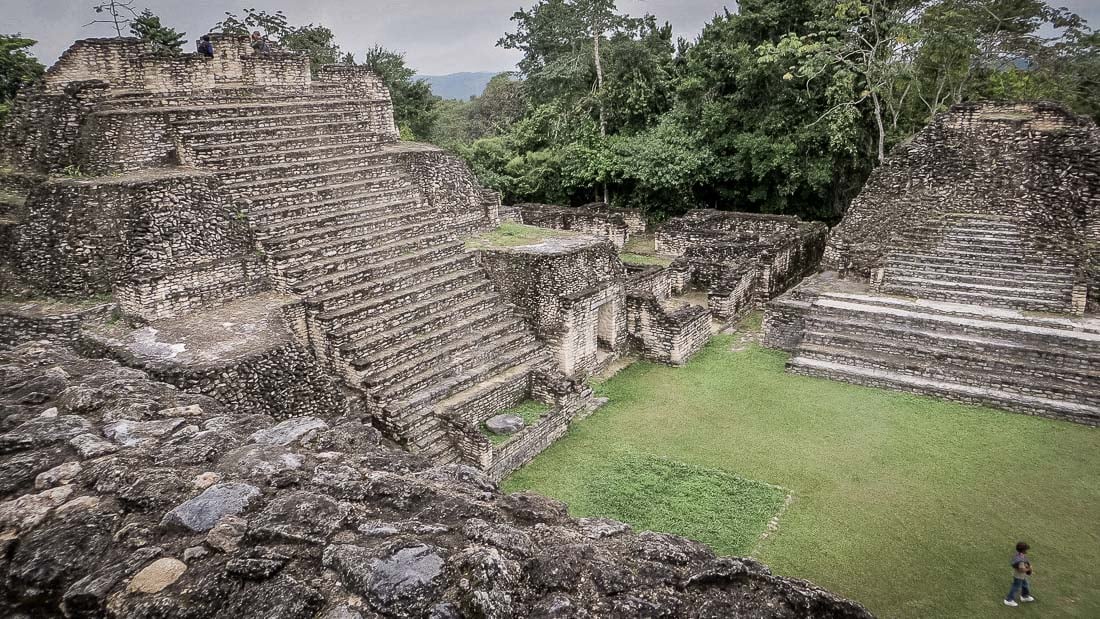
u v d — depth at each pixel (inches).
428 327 630.5
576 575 183.9
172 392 334.6
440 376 592.4
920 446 553.9
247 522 197.9
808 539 441.4
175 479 219.3
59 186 540.7
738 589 187.0
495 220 885.8
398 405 545.3
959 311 729.0
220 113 714.8
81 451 242.4
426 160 834.8
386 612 164.9
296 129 767.7
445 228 779.4
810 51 1005.2
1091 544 429.4
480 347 647.8
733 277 872.9
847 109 989.8
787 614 179.3
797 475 518.3
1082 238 755.4
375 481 222.7
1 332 505.0
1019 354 653.3
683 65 1396.4
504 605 168.7
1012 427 579.5
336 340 565.6
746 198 1243.2
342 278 618.2
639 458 552.1
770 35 1178.0
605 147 1298.0
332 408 504.1
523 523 221.5
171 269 539.8
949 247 814.5
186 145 662.5
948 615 374.9
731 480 511.8
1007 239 796.0
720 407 643.5
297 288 593.0
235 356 462.6
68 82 666.8
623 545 209.2
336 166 757.9
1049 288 740.0
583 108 1414.9
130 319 529.3
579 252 716.7
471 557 177.2
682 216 1191.6
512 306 712.4
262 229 621.0
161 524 197.8
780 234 1045.2
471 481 251.1
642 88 1363.2
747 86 1141.1
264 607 165.5
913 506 473.7
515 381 628.1
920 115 1137.4
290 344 492.4
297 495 210.5
